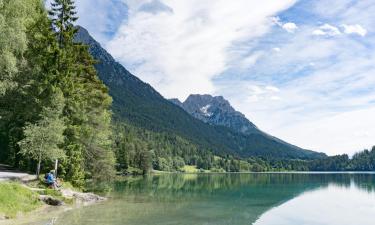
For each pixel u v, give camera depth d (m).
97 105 48.09
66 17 43.72
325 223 27.97
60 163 40.50
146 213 28.80
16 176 35.72
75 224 22.36
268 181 97.88
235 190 60.09
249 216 30.31
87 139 45.03
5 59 30.70
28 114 41.88
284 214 32.12
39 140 35.75
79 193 35.75
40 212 26.30
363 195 51.91
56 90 39.47
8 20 30.45
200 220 26.83
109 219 24.86
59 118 40.84
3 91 35.44
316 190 62.12
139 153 143.00
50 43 42.03
